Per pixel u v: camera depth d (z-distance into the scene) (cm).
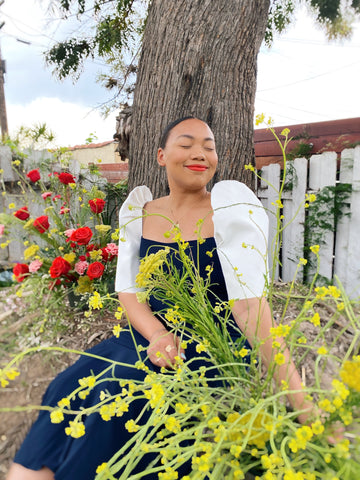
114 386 97
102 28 424
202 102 225
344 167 274
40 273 206
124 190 360
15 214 202
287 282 279
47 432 94
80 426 61
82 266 199
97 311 205
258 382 79
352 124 372
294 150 398
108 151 1076
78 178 348
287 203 314
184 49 221
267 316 106
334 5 292
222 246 121
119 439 93
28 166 310
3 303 198
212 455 55
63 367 158
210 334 86
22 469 91
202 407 70
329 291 67
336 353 147
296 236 307
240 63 227
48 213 238
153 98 234
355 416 59
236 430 61
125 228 144
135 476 57
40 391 141
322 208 281
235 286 112
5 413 129
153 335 110
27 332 177
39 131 323
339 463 57
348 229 277
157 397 64
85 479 90
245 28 222
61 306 204
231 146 230
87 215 285
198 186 130
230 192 130
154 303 129
